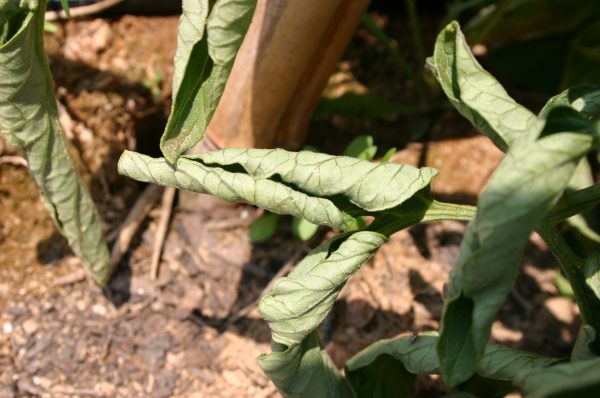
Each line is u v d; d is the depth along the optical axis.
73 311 0.51
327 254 0.40
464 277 0.35
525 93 0.60
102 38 0.54
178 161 0.39
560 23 0.58
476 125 0.39
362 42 0.60
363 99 0.55
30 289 0.51
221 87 0.38
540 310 0.53
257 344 0.51
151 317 0.51
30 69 0.41
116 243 0.52
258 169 0.39
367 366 0.44
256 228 0.52
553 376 0.35
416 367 0.42
